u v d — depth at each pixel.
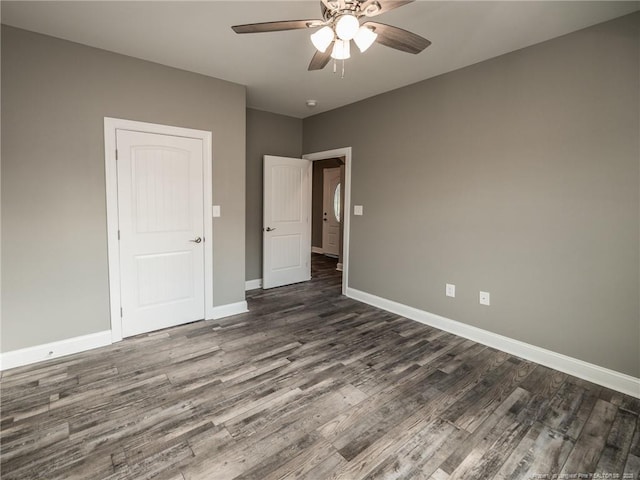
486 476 1.61
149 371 2.53
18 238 2.54
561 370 2.60
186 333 3.23
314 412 2.07
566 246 2.54
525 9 2.16
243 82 3.55
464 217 3.16
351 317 3.73
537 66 2.62
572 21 2.29
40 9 2.22
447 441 1.84
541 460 1.71
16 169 2.50
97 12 2.25
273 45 2.73
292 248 5.12
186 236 3.39
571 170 2.48
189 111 3.29
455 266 3.26
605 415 2.07
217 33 2.54
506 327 2.92
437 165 3.35
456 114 3.17
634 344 2.27
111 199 2.92
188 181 3.36
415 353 2.88
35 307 2.63
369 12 1.69
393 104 3.75
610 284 2.35
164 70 3.12
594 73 2.35
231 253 3.73
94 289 2.89
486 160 2.97
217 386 2.34
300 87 3.68
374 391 2.30
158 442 1.80
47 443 1.78
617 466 1.68
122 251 3.03
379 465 1.67
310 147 4.99
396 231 3.80
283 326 3.45
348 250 4.44
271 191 4.79
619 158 2.27
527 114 2.69
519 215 2.78
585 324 2.48
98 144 2.83
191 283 3.47
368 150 4.08
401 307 3.80
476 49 2.73
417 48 1.98
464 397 2.24
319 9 2.22
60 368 2.56
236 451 1.75
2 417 1.99
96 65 2.78
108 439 1.82
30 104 2.53
